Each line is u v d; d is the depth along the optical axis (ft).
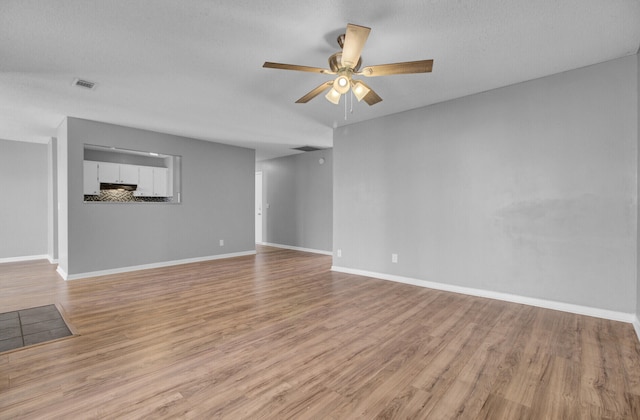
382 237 14.60
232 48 8.29
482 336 8.18
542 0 6.41
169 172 18.38
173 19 6.98
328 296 11.80
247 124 15.78
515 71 9.84
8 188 19.08
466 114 11.97
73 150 14.44
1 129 16.67
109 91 11.19
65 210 14.69
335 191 16.51
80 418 5.06
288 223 25.58
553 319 9.33
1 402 5.45
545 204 10.32
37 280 14.30
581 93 9.62
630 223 8.95
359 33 6.20
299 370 6.55
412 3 6.48
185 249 18.62
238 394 5.72
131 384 6.02
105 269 15.49
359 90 8.24
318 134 17.89
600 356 7.07
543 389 5.86
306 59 8.91
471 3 6.49
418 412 5.23
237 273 15.87
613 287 9.21
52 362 6.85
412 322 9.17
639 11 6.73
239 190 21.44
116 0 6.30
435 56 8.82
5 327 8.79
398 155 13.97
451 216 12.41
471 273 11.94
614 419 5.05
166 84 10.61
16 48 8.18
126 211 16.22
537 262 10.50
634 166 8.88
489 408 5.33
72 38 7.72
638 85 8.63
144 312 10.00
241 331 8.53
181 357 7.08
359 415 5.16
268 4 6.49
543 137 10.32
